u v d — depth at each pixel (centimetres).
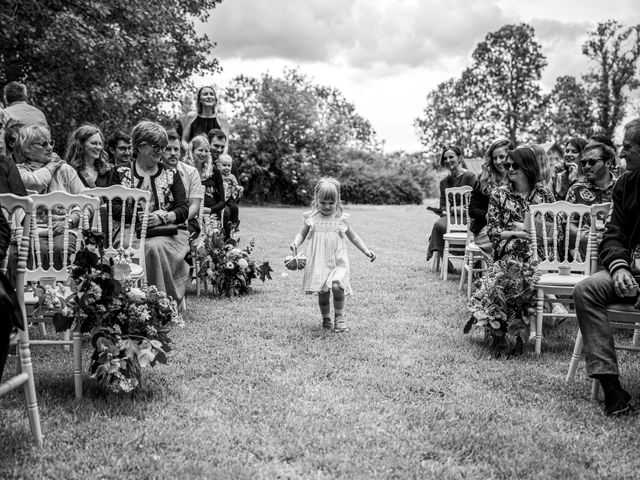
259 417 360
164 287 569
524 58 5569
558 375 453
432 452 321
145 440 324
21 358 318
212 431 339
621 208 423
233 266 695
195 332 544
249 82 2744
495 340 500
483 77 5688
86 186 641
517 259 525
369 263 995
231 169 860
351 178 3469
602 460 317
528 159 570
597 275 409
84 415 357
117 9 1648
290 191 2780
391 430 347
